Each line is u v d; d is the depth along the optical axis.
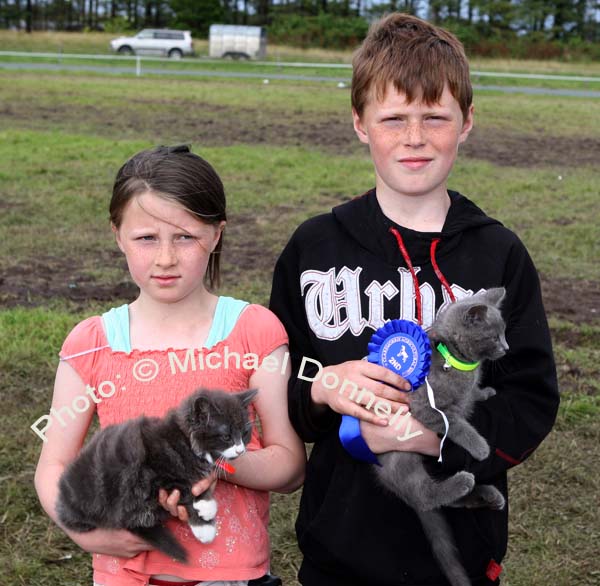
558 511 5.04
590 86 33.94
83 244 9.98
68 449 2.84
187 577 2.65
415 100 2.77
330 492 2.76
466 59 2.92
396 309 2.82
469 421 2.69
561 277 9.39
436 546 2.63
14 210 11.29
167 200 2.71
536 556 4.61
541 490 5.23
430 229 2.87
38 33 54.28
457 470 2.61
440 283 2.82
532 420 2.75
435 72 2.76
